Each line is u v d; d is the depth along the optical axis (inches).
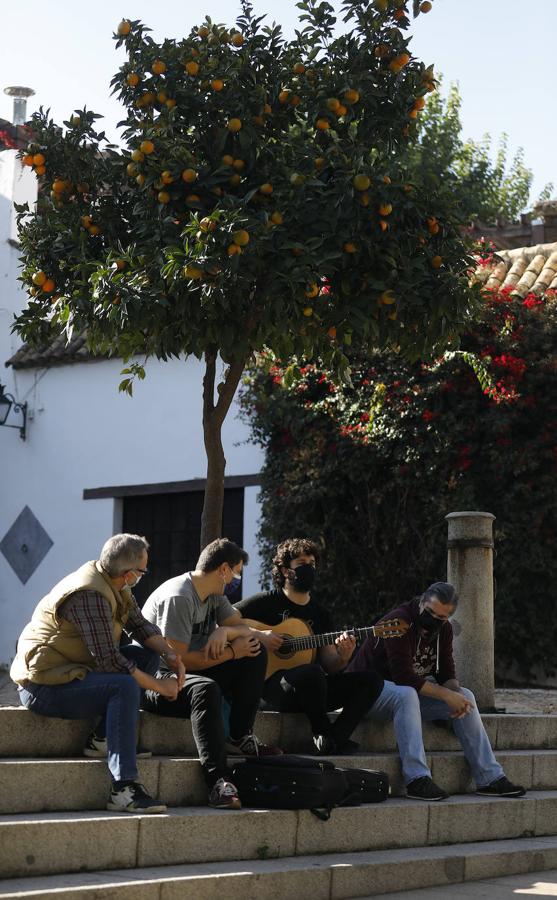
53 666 222.4
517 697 428.8
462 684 326.0
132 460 597.0
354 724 271.4
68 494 619.8
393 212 267.3
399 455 491.5
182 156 269.3
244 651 247.9
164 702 238.4
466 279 279.4
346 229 265.3
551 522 473.7
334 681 275.7
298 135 283.1
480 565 329.1
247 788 230.7
